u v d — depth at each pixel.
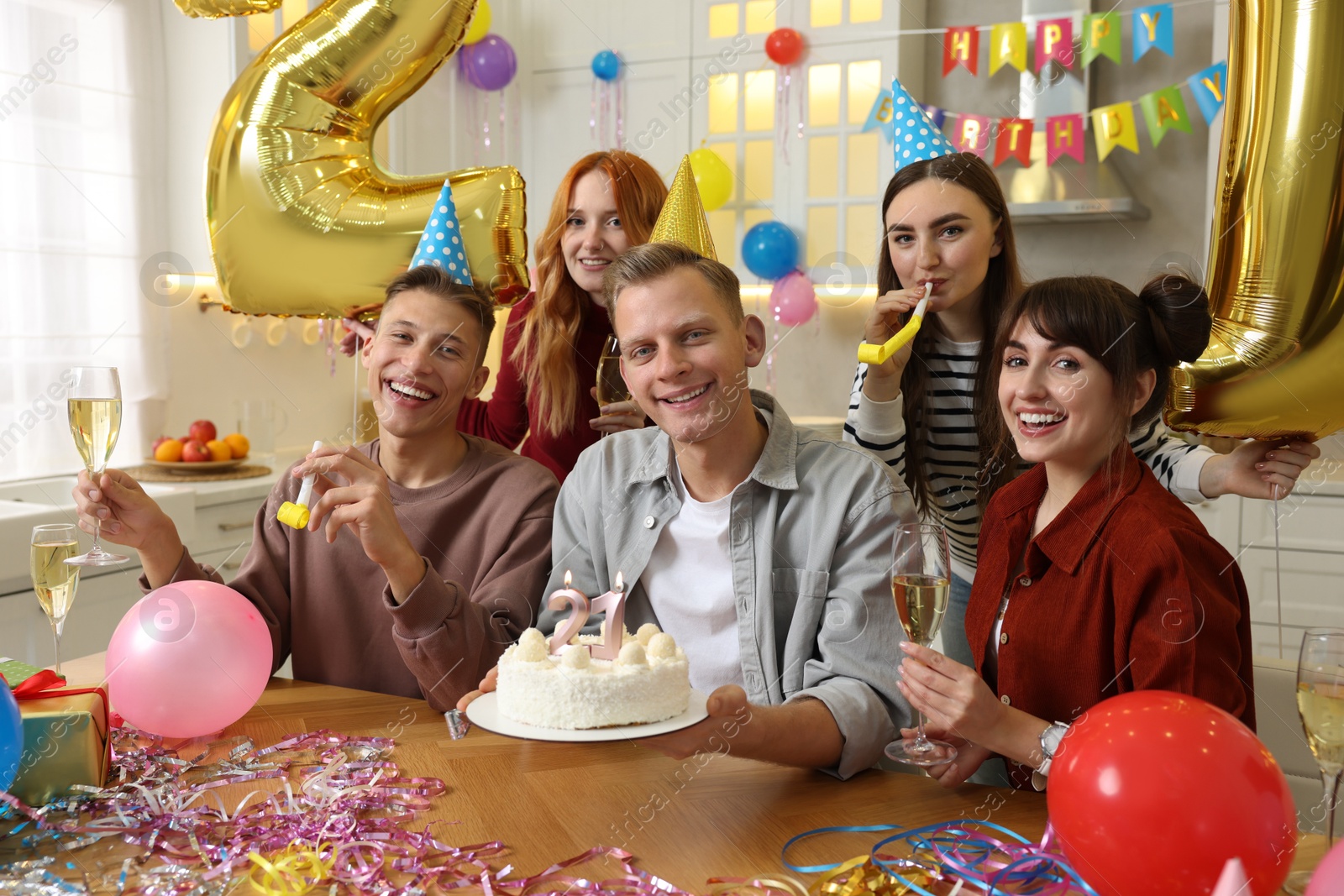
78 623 2.44
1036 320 1.08
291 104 1.78
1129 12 3.41
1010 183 3.39
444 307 1.33
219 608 1.05
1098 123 3.32
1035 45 3.33
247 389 3.29
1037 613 1.11
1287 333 1.22
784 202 3.72
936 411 1.66
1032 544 1.12
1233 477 1.35
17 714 0.83
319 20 1.81
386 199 1.82
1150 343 1.12
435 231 1.51
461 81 3.73
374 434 3.51
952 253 1.52
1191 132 3.25
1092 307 1.06
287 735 1.09
